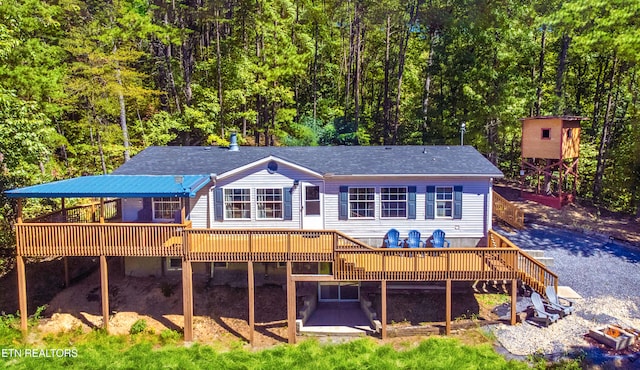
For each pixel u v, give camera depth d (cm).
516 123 3023
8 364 1450
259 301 1828
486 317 1653
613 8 1881
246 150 2194
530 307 1655
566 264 2002
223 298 1844
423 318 1681
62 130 3023
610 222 2600
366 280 1583
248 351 1536
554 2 2880
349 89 4331
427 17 3359
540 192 3072
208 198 1862
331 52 4291
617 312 1609
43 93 2291
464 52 2989
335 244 1580
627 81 3309
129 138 3077
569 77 3531
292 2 3478
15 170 2089
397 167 1909
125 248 1606
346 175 1841
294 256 1585
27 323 1677
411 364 1403
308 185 1872
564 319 1592
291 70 3020
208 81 3406
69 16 2923
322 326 1677
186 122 3141
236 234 1590
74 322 1705
